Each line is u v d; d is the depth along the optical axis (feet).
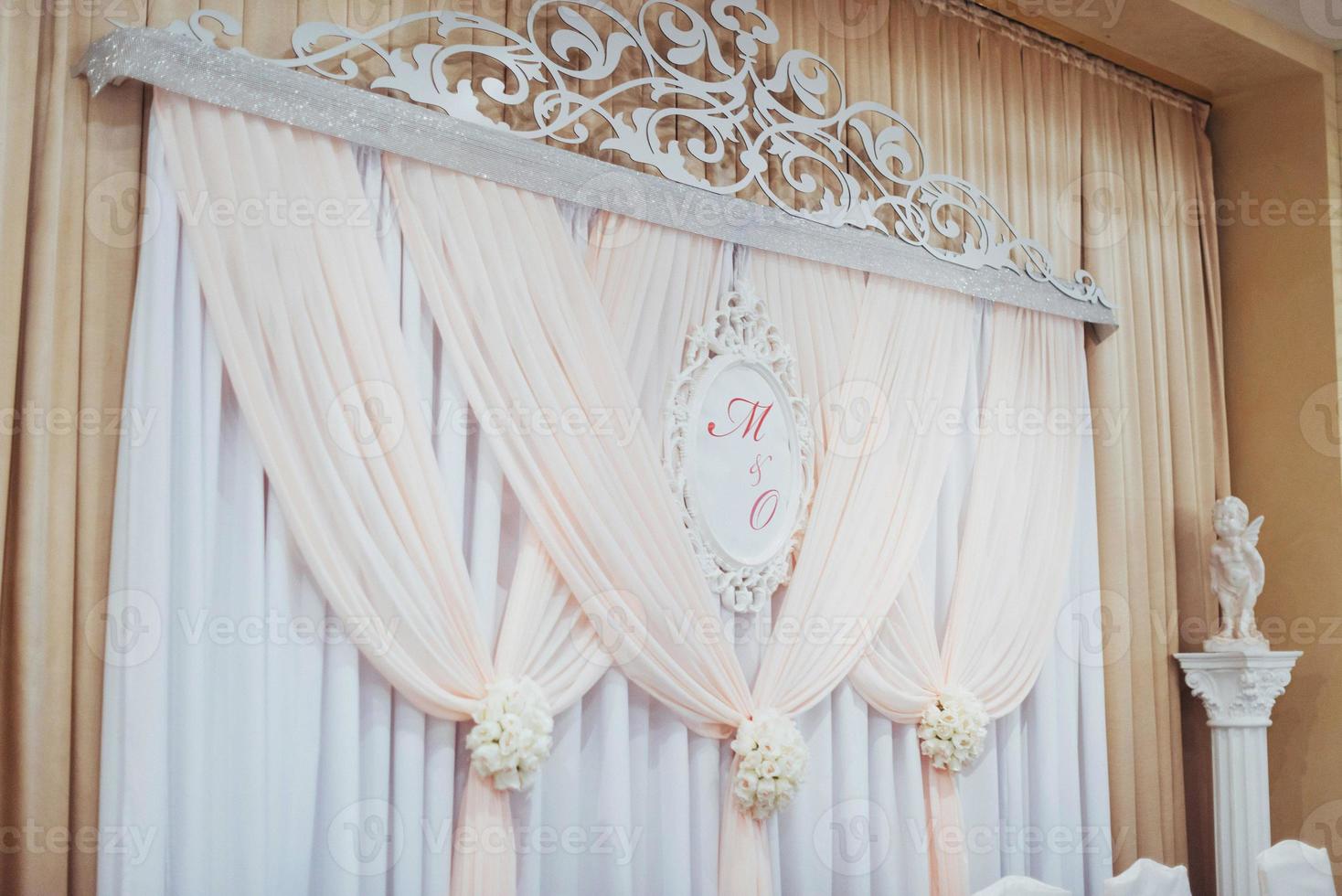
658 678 9.64
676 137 10.72
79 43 7.96
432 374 9.09
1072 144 13.84
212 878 7.72
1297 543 14.37
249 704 7.91
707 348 10.55
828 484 11.09
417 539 8.60
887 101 12.31
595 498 9.44
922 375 11.93
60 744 7.40
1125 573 13.34
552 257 9.61
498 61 9.74
